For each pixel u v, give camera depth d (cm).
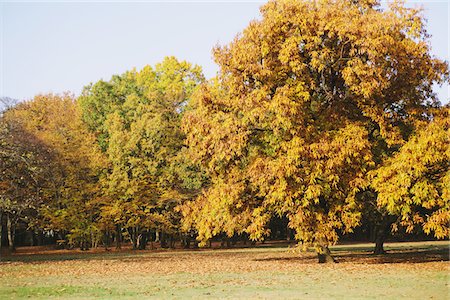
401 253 3519
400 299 1363
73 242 5275
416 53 2662
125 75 6062
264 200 2655
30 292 1634
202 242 2892
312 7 2659
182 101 5378
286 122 2397
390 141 2583
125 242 7131
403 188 2323
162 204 5138
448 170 2416
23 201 4341
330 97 2598
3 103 5525
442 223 2362
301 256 3588
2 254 4603
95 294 1564
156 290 1642
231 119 2602
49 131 5191
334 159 2394
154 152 5078
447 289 1560
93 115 5709
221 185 2786
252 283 1802
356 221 2488
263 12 2714
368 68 2436
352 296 1427
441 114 2722
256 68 2588
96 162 5041
